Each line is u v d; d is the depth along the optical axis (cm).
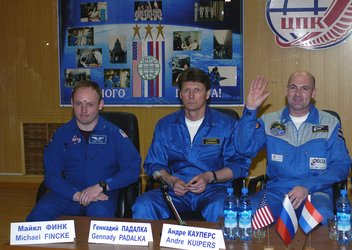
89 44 587
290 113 339
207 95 336
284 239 230
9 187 609
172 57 570
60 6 591
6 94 615
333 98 547
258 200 315
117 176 325
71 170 340
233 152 337
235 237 248
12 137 620
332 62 543
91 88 333
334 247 231
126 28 577
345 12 534
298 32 545
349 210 239
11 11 604
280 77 553
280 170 333
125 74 583
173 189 318
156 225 269
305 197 300
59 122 605
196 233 230
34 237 243
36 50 603
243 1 551
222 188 333
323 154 328
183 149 338
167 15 566
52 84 603
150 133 585
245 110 323
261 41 552
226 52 558
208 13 557
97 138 339
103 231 243
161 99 578
